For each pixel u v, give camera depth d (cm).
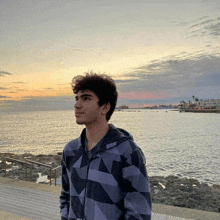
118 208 102
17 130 9656
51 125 12606
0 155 1469
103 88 102
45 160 1420
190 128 8956
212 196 759
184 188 852
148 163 2705
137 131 7744
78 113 104
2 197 381
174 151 3731
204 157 3128
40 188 430
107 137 105
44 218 303
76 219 105
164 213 323
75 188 108
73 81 107
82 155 109
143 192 100
